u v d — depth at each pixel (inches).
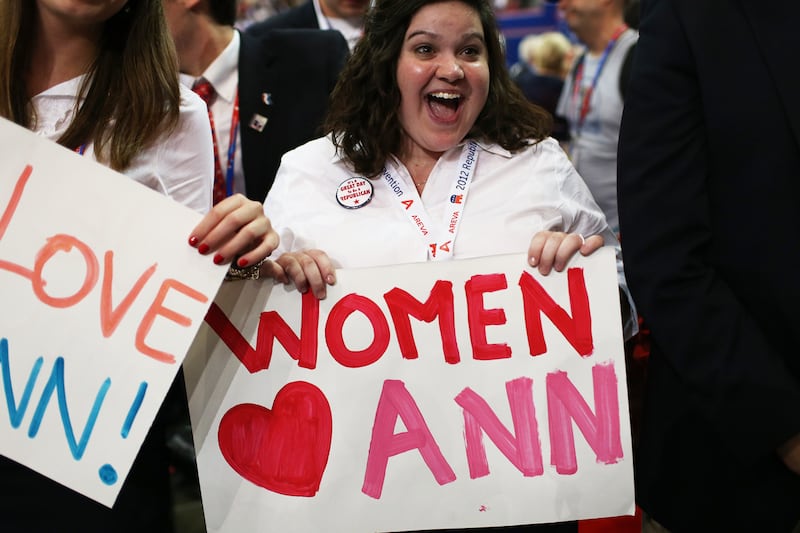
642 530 74.4
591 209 69.1
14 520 58.0
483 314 59.6
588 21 141.6
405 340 59.6
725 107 56.7
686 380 58.5
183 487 111.3
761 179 56.8
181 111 59.6
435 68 64.3
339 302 59.9
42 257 54.9
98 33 58.4
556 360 59.2
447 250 64.2
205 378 60.1
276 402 59.7
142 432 54.1
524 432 58.7
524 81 175.9
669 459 64.5
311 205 67.1
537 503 58.6
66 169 55.2
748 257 58.1
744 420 57.1
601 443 58.7
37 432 53.7
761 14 56.6
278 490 59.1
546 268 59.3
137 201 55.5
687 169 58.1
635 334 69.1
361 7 121.2
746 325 57.7
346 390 59.4
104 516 59.8
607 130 136.7
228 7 94.0
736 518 62.7
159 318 54.9
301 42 96.3
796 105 55.6
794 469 58.5
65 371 54.4
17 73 57.2
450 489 58.6
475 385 59.2
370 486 58.7
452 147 67.3
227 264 55.5
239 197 56.9
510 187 66.7
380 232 65.3
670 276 57.8
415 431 58.9
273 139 93.4
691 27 57.3
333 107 69.4
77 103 57.8
